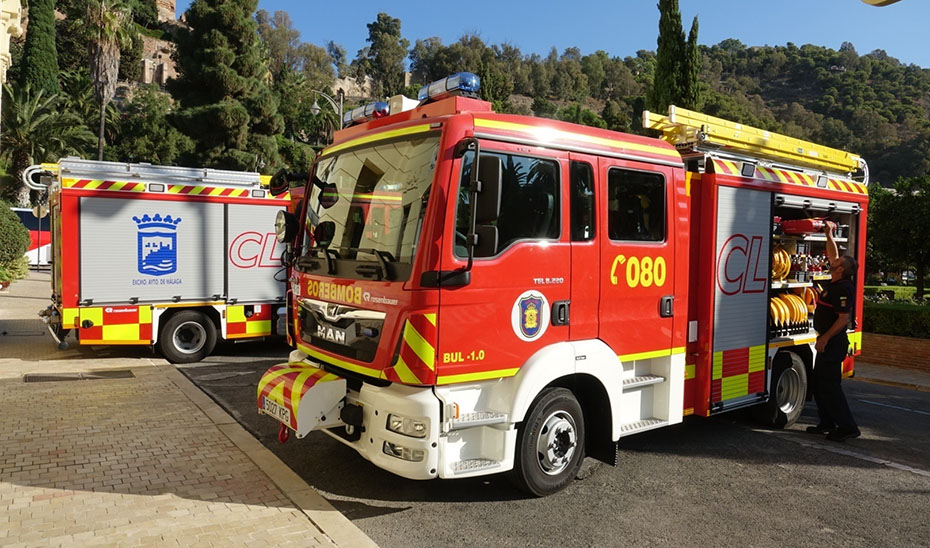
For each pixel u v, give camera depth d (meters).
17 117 36.69
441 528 4.26
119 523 3.99
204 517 4.12
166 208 9.46
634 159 5.12
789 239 6.95
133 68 69.94
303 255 5.29
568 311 4.70
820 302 6.80
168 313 9.68
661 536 4.26
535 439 4.62
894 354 11.70
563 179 4.66
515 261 4.39
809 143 7.24
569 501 4.79
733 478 5.42
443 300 4.09
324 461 5.51
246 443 5.61
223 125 38.44
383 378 4.21
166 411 6.57
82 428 5.94
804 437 6.73
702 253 5.84
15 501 4.29
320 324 4.90
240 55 40.09
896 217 17.73
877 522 4.61
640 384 5.22
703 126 5.87
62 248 8.80
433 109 4.59
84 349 10.45
